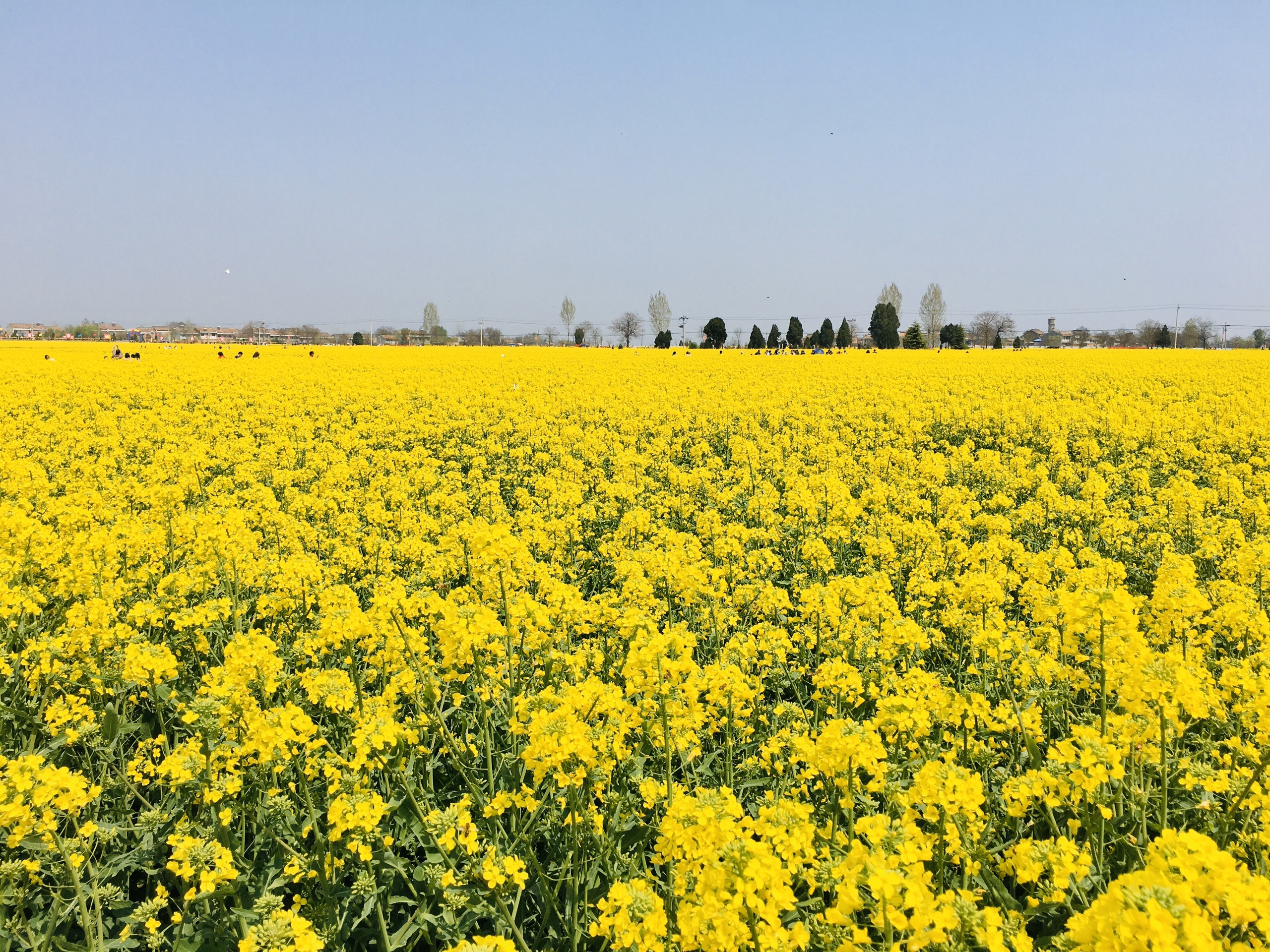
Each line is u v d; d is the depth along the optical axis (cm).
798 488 1255
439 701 585
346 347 8094
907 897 279
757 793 549
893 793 412
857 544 1170
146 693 625
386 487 1468
